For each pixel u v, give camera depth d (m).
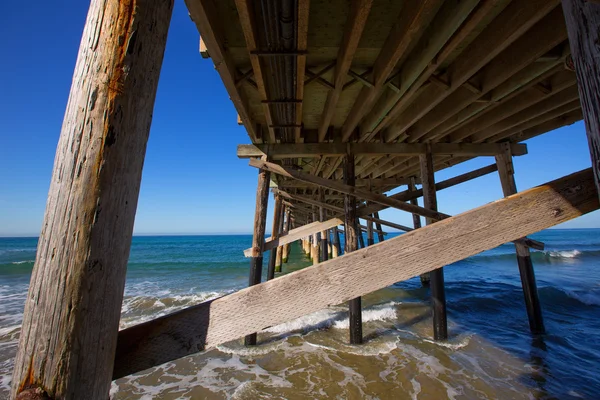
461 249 0.90
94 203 0.71
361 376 3.68
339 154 4.90
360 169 7.59
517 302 7.47
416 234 0.92
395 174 8.32
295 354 4.39
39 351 0.67
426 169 4.90
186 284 11.09
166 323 0.89
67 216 0.71
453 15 2.07
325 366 3.97
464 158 6.40
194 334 0.88
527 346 4.54
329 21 2.52
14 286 10.97
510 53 2.81
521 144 5.24
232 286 10.57
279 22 2.14
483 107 3.65
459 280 11.52
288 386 3.50
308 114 4.46
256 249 4.92
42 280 0.70
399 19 2.38
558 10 2.30
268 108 3.43
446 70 3.21
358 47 2.82
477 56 2.67
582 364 3.96
